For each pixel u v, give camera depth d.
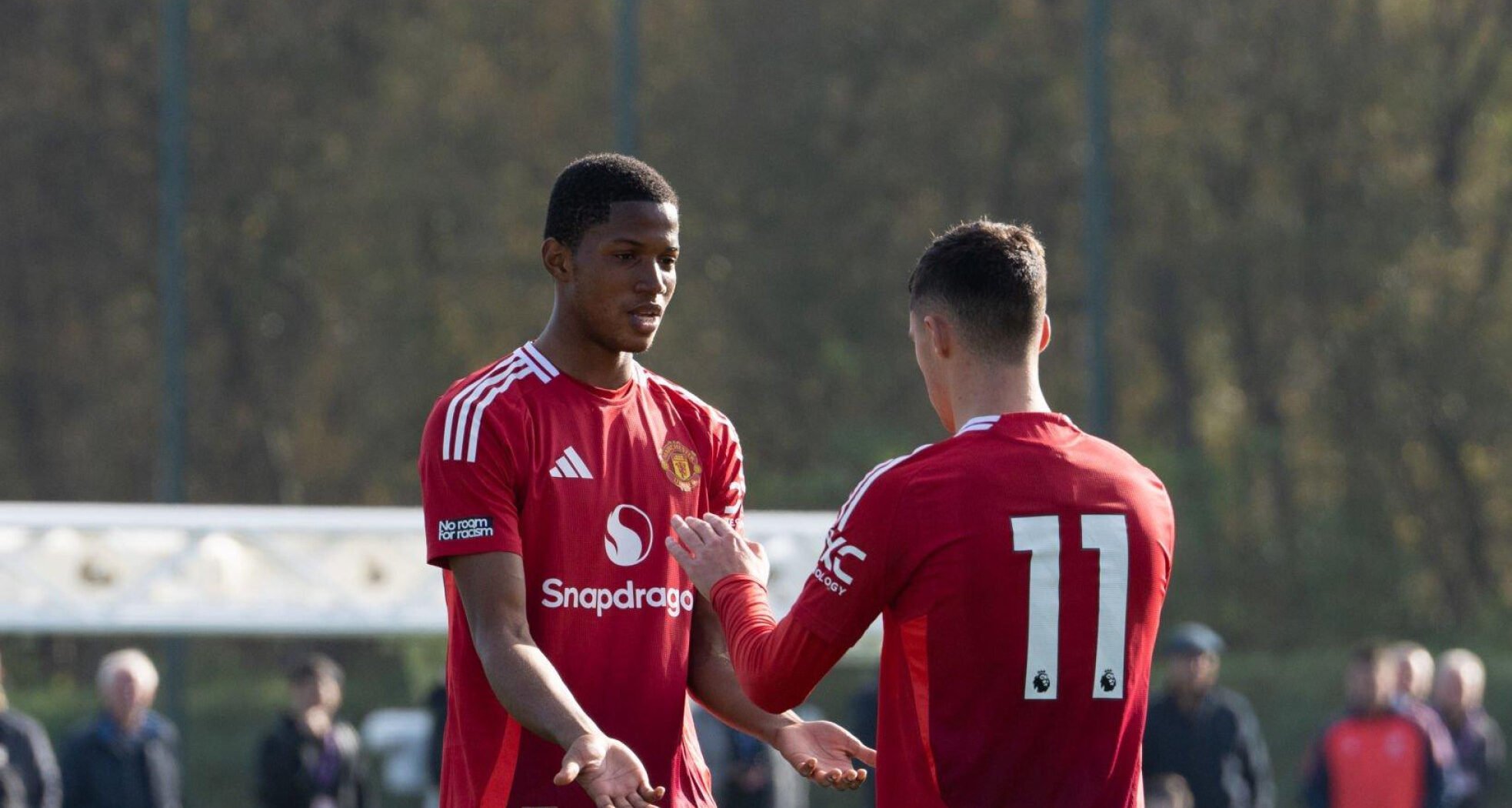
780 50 63.44
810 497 58.62
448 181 62.72
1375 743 31.70
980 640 10.34
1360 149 64.06
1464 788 34.16
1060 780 10.36
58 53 63.25
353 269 63.19
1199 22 63.91
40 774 27.77
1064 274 63.69
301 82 64.19
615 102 45.12
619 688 11.80
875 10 63.62
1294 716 50.75
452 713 11.93
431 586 25.75
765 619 11.16
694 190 62.62
